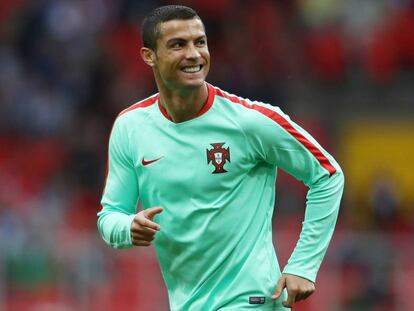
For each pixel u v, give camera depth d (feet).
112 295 139.85
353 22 216.95
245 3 213.46
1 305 139.74
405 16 216.13
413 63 211.61
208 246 61.11
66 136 193.67
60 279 141.08
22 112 198.08
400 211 182.60
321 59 209.97
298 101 201.98
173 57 59.62
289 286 60.23
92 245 142.10
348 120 199.21
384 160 196.03
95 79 200.75
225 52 204.23
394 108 201.57
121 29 212.43
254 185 61.67
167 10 60.23
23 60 206.18
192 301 62.13
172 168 61.41
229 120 60.90
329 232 61.72
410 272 142.10
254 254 60.95
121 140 63.16
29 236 148.46
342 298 141.18
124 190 63.46
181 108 61.00
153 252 140.87
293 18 215.92
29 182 186.60
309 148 61.16
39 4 211.41
